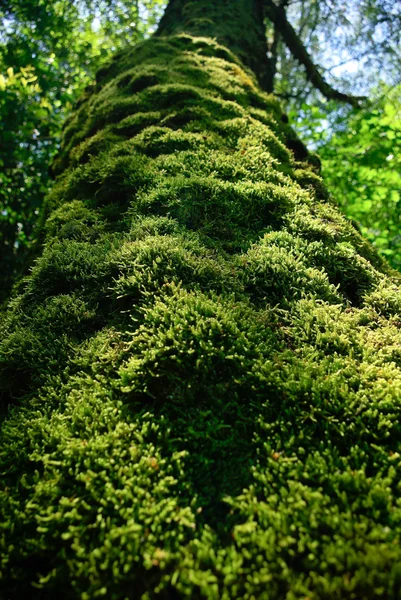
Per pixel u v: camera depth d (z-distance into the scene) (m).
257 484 1.84
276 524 1.63
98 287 2.97
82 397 2.29
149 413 2.13
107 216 3.74
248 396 2.19
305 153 5.35
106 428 2.12
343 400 2.11
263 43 8.55
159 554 1.58
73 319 2.83
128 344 2.51
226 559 1.56
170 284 2.68
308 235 3.38
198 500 1.82
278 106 6.14
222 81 5.53
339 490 1.75
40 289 3.16
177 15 8.68
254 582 1.47
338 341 2.46
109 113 5.09
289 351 2.39
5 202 9.95
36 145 10.20
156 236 3.11
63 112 10.73
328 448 1.91
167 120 4.63
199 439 2.03
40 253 4.09
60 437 2.12
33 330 2.81
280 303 2.75
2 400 2.59
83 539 1.68
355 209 7.46
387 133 6.77
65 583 1.62
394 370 2.28
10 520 1.82
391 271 3.73
